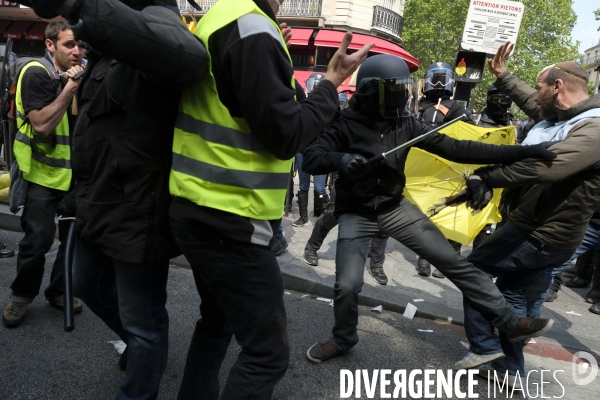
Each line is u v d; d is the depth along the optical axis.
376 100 2.62
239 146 1.51
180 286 3.89
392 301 3.91
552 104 2.58
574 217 2.47
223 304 1.67
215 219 1.54
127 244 1.67
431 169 2.85
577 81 2.49
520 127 7.56
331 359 2.97
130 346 1.87
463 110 4.23
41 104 2.68
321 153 2.63
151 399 1.94
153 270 1.78
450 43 26.50
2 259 4.17
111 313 2.29
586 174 2.40
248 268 1.60
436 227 2.73
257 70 1.38
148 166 1.63
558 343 3.53
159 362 1.91
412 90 2.66
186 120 1.55
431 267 4.97
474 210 2.70
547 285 2.87
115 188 1.67
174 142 1.59
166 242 1.71
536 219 2.57
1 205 5.32
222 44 1.44
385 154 2.38
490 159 2.43
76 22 1.20
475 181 2.62
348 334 2.88
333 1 19.34
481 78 5.43
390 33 21.11
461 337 3.51
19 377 2.46
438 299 4.10
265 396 1.68
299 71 19.12
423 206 2.90
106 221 1.70
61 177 2.95
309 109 1.54
